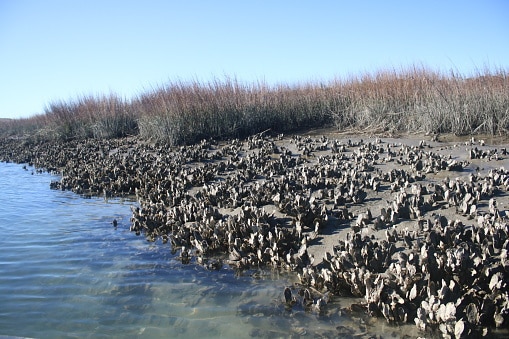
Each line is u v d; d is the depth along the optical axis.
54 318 6.29
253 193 10.91
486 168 11.90
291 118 22.41
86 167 18.33
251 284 7.25
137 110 26.08
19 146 31.17
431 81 19.91
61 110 29.83
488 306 5.50
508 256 6.41
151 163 16.94
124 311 6.48
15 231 10.61
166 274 7.79
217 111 21.03
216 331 5.86
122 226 10.94
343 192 10.30
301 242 8.33
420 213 8.47
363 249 7.10
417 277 6.33
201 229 9.48
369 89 21.38
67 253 8.96
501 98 16.98
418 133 18.05
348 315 6.09
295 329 5.82
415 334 5.50
